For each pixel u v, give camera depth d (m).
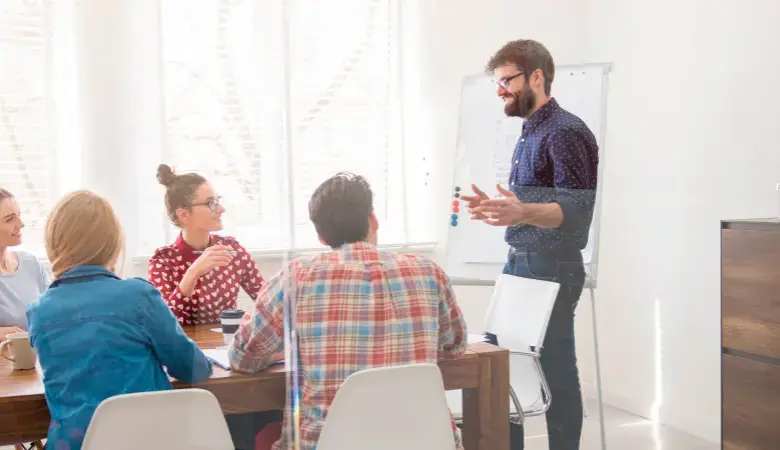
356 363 1.51
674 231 3.07
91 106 2.90
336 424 1.49
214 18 2.74
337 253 1.55
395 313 1.55
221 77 2.81
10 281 2.23
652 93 3.19
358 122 2.84
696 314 2.96
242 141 2.76
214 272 2.22
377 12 2.89
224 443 1.47
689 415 2.98
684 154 3.03
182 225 2.30
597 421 2.40
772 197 2.64
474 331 2.57
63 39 2.91
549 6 3.42
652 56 3.18
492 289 2.60
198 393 1.44
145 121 2.90
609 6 3.40
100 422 1.39
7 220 2.23
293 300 1.33
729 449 2.42
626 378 3.19
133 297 1.50
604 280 3.34
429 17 3.08
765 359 2.28
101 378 1.46
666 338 3.09
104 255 1.53
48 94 2.91
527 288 2.47
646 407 3.15
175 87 2.88
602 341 3.23
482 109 2.80
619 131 3.37
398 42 2.97
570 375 2.40
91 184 2.90
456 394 1.88
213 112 2.83
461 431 1.78
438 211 2.86
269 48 2.78
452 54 3.13
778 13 2.61
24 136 2.90
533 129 2.58
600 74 2.67
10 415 1.47
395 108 2.88
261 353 1.54
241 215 2.54
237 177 2.70
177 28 2.83
